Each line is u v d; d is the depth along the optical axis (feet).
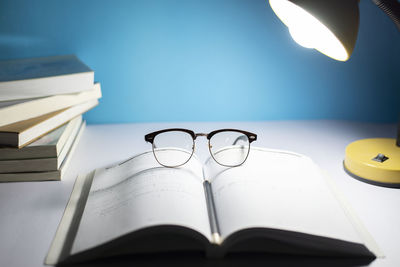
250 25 2.15
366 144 1.75
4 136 1.49
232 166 1.44
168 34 2.15
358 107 2.31
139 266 1.07
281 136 2.08
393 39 2.17
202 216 1.15
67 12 2.09
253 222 1.08
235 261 1.10
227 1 2.10
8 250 1.14
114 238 1.05
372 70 2.23
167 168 1.39
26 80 1.63
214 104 2.30
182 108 2.30
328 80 2.26
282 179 1.35
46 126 1.65
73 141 1.90
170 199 1.18
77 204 1.37
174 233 1.09
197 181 1.36
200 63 2.22
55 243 1.16
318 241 1.09
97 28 2.13
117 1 2.08
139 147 1.94
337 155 1.84
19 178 1.55
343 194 1.45
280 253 1.13
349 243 1.09
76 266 1.07
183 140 1.61
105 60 2.19
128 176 1.39
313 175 1.41
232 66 2.23
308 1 1.17
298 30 1.43
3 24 2.08
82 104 1.98
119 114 2.30
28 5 2.06
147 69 2.22
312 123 2.29
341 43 1.19
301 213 1.16
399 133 1.70
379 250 1.14
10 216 1.32
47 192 1.48
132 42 2.16
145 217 1.09
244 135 1.59
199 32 2.16
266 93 2.29
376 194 1.46
